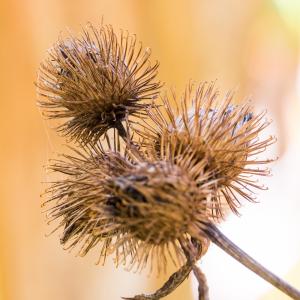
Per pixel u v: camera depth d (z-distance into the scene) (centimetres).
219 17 56
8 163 51
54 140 50
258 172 35
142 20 53
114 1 52
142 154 34
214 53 56
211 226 33
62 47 36
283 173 62
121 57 36
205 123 34
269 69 59
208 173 33
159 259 33
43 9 51
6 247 51
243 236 61
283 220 61
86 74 35
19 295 52
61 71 36
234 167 34
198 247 33
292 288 32
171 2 54
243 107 35
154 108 35
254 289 60
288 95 61
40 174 51
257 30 58
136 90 36
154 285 53
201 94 35
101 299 53
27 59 51
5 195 51
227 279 60
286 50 59
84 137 36
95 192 33
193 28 55
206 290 33
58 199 35
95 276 53
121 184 33
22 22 50
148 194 32
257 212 61
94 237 34
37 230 52
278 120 61
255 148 35
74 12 51
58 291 52
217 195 34
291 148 62
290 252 61
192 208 33
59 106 36
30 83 51
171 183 32
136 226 33
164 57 54
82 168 34
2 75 50
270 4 58
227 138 34
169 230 32
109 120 36
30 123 51
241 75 58
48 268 52
